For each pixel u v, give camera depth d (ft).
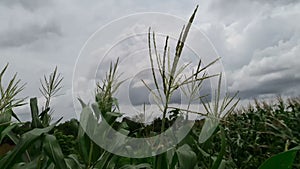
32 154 3.57
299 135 7.91
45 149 2.99
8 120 3.13
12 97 2.42
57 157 2.99
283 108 10.25
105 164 3.37
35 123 3.89
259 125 9.66
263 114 10.33
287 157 2.54
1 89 2.45
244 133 9.43
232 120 10.23
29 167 2.91
